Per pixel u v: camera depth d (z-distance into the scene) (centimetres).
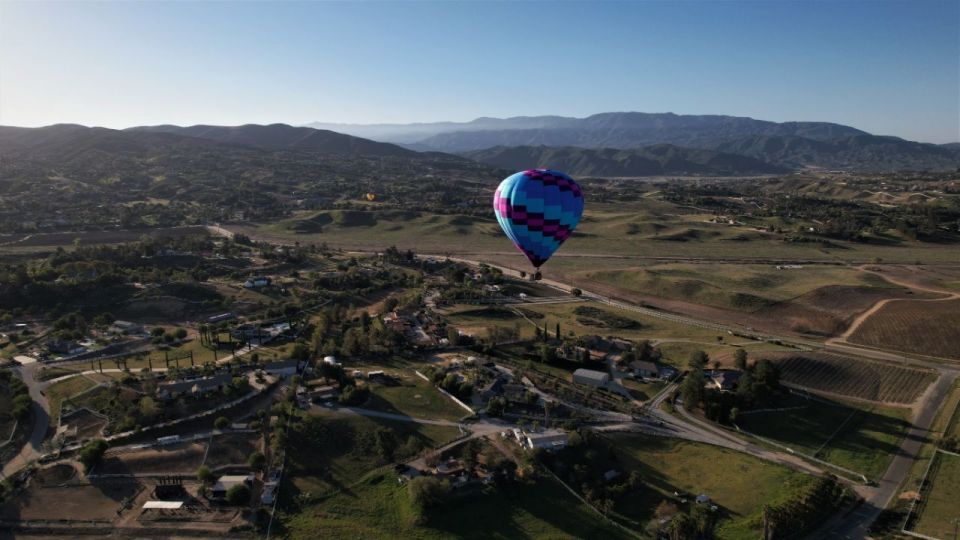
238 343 13925
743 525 8088
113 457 8844
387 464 9088
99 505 8062
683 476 9288
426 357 13350
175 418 9894
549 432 9875
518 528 7881
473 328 15725
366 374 11881
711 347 14788
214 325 15062
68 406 10538
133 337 14650
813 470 9525
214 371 11694
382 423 10031
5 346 13838
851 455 10000
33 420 10269
